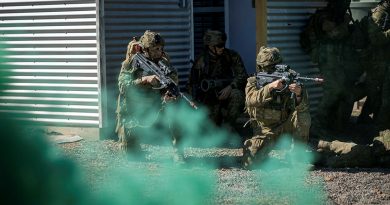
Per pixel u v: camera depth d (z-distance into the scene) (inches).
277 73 269.0
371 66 377.4
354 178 257.9
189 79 366.9
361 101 485.7
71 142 337.1
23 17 366.6
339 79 376.2
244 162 276.5
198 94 360.8
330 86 376.2
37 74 362.0
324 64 379.2
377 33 359.3
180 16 391.9
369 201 220.2
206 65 359.9
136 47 287.4
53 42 357.7
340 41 378.0
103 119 346.6
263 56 274.7
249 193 225.9
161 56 287.3
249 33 438.3
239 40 444.8
